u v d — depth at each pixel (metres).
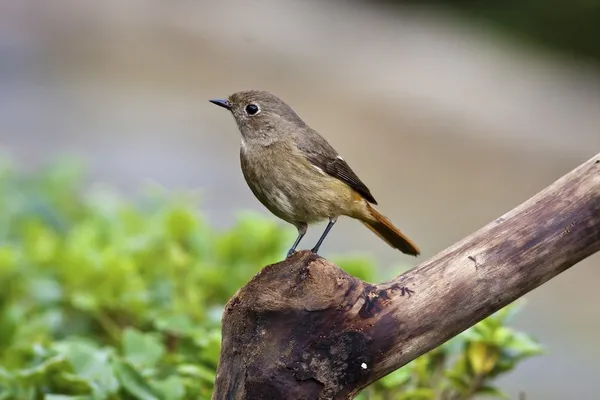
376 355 6.03
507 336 7.42
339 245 16.41
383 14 31.75
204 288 9.56
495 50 28.69
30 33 26.62
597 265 17.69
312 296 6.04
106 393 6.92
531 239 6.02
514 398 12.34
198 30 28.23
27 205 12.38
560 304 15.70
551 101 25.25
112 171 18.39
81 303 8.88
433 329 6.07
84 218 12.93
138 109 22.16
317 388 6.02
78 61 25.11
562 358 13.57
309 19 30.62
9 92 22.67
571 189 6.07
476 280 6.02
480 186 19.62
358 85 25.09
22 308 9.62
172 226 10.21
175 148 20.17
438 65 27.17
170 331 8.35
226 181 18.53
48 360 7.15
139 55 25.97
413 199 18.80
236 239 10.04
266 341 6.06
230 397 6.21
